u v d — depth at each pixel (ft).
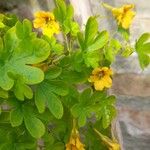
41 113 0.95
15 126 0.96
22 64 0.86
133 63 1.14
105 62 1.00
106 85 0.98
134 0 1.07
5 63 0.86
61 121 1.04
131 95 1.20
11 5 1.22
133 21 1.10
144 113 1.21
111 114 1.03
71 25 1.01
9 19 1.09
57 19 0.99
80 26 1.13
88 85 1.19
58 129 1.05
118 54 1.15
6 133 0.98
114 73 1.18
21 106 0.93
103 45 0.93
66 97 0.99
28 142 1.00
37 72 0.85
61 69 0.93
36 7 1.21
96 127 1.13
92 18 0.92
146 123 1.23
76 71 0.96
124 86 1.19
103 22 1.12
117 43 0.98
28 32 0.87
